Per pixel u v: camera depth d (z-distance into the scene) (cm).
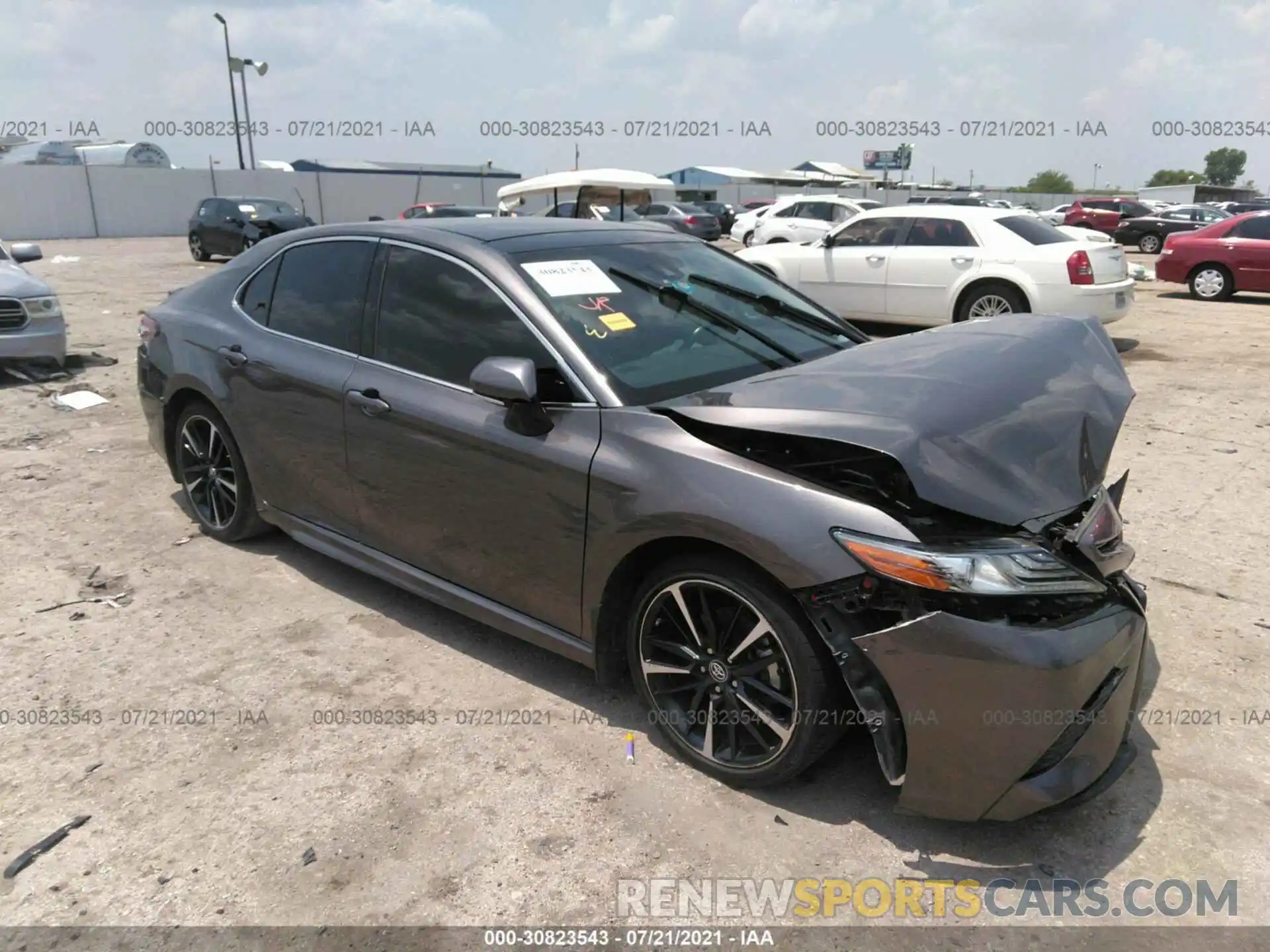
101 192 3212
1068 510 248
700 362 320
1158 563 436
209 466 459
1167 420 698
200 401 445
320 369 372
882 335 1135
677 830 262
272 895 239
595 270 343
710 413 267
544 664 352
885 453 233
